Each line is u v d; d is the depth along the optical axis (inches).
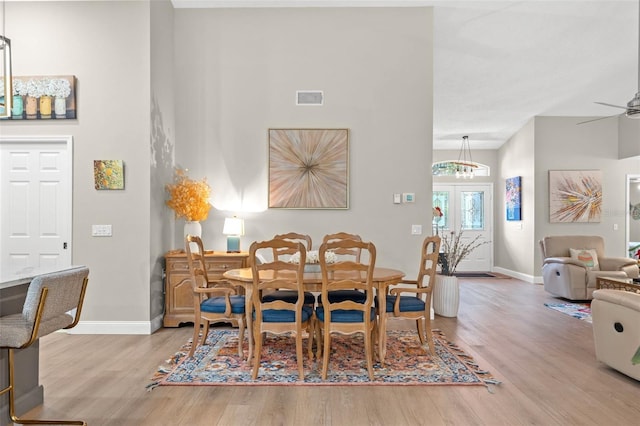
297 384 117.5
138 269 171.6
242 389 114.3
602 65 245.3
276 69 202.1
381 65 201.3
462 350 148.2
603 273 233.8
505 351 147.3
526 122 317.1
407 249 200.1
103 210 172.6
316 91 201.8
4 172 175.2
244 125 201.9
